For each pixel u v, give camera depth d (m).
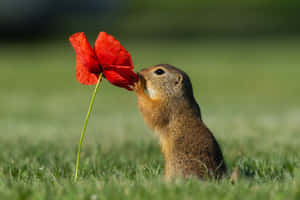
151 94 6.58
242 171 6.86
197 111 6.45
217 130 11.95
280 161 7.50
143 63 37.78
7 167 7.32
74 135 11.23
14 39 57.22
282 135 10.60
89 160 7.87
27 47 51.38
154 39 58.19
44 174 6.70
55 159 8.08
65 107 19.08
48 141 10.24
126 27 65.88
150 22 68.69
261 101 21.11
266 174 6.74
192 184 5.17
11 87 26.73
